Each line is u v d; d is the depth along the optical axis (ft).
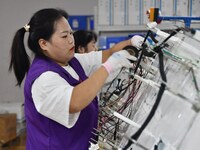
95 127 4.49
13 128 11.02
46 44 4.10
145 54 3.54
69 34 4.13
